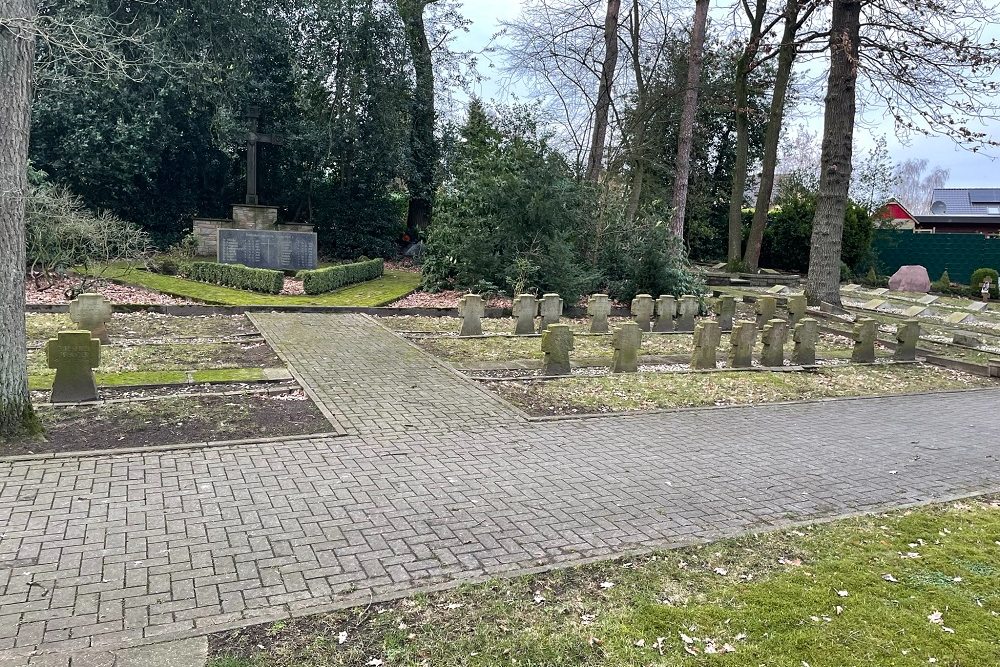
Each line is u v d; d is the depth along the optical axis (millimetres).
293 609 3979
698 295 19047
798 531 5391
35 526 4867
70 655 3469
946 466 7387
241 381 9203
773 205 37594
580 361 12078
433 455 6875
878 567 4770
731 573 4617
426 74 28719
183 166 25609
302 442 7008
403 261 28453
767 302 16422
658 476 6621
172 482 5781
